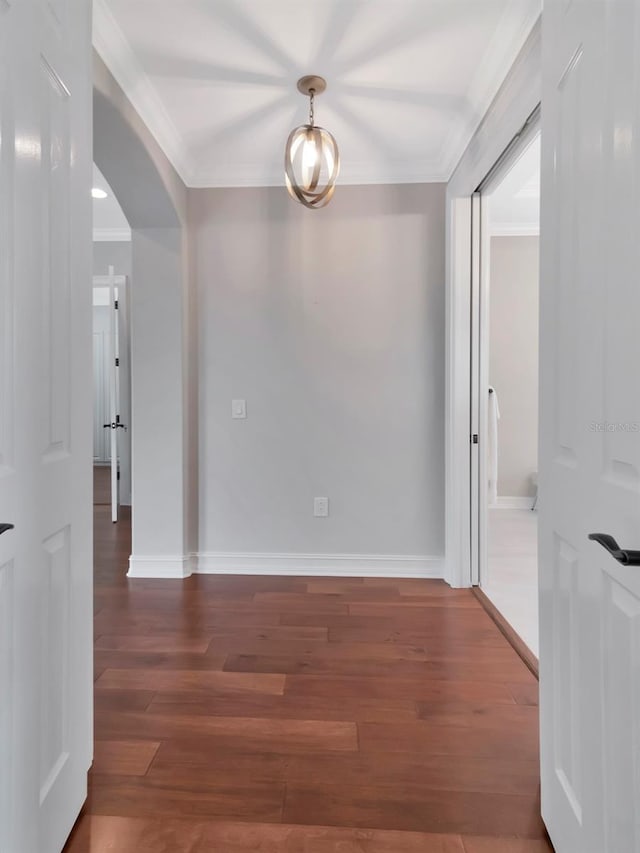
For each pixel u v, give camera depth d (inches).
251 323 119.6
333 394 119.0
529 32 69.4
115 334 169.8
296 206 117.9
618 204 33.3
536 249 187.3
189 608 100.0
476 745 59.9
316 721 64.2
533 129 80.1
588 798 38.3
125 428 189.6
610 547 30.7
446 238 114.3
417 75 83.9
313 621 94.1
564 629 43.4
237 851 45.5
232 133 102.2
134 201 108.8
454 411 111.1
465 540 111.8
